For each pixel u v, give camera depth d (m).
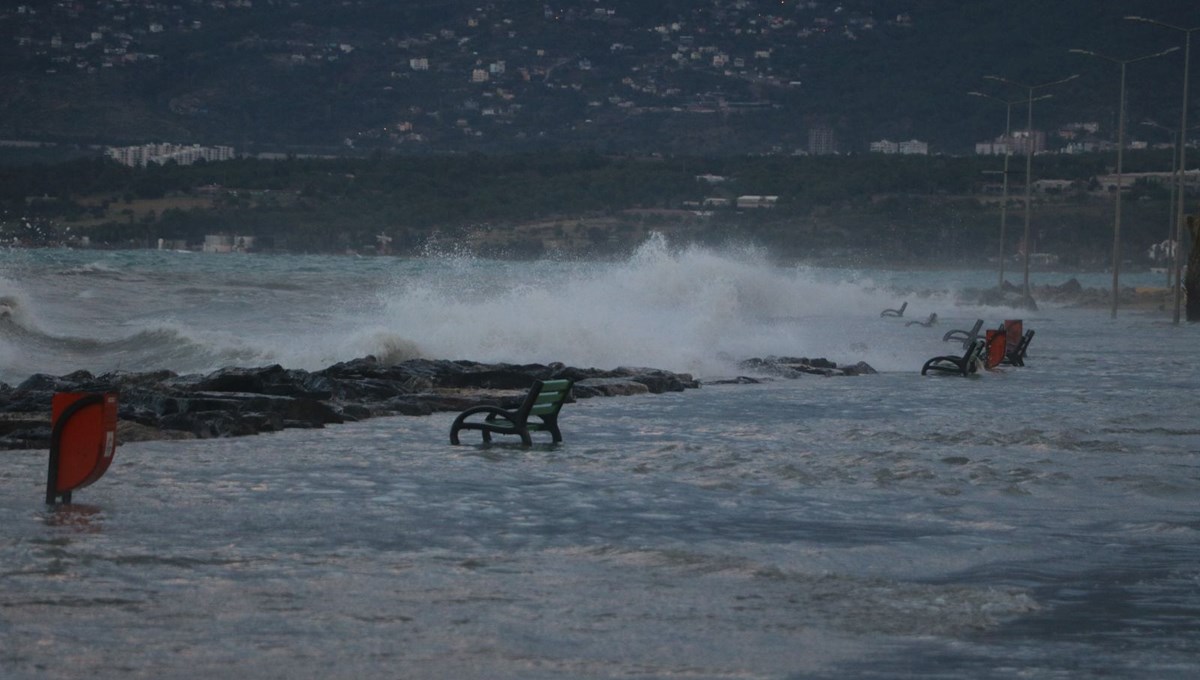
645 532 35.66
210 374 72.38
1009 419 67.06
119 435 53.34
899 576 30.80
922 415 69.06
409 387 74.25
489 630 25.36
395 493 41.47
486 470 46.91
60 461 37.81
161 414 58.84
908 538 35.34
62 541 32.47
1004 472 47.06
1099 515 39.16
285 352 93.94
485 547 33.25
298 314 140.75
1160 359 122.56
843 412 70.25
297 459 48.94
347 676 22.31
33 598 26.88
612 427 61.81
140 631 24.70
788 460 49.97
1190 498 42.34
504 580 29.58
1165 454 53.19
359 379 73.25
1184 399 80.12
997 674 23.14
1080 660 24.06
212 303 153.00
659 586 29.30
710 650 24.36
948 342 139.62
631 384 79.62
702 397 78.00
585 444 55.16
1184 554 33.69
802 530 36.31
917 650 24.59
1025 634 25.86
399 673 22.53
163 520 35.78
